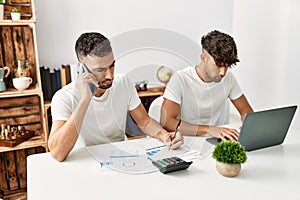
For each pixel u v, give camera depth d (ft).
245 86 9.11
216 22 9.74
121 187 3.25
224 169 3.44
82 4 7.98
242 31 9.12
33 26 6.79
